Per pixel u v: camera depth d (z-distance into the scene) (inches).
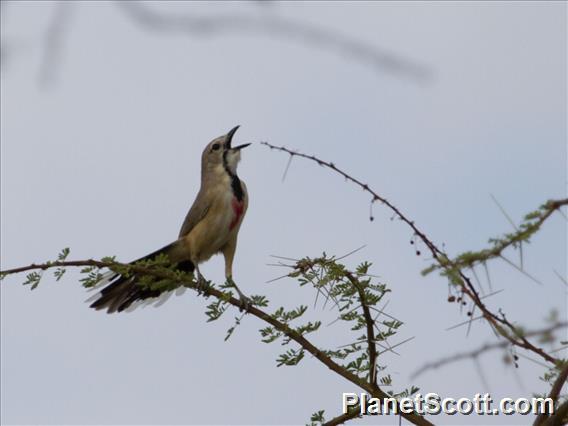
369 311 307.0
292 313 313.6
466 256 218.8
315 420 317.7
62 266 330.3
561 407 263.4
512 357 222.8
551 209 216.5
